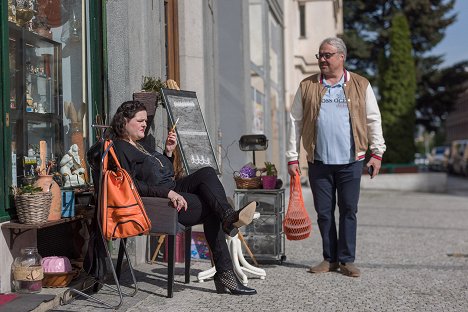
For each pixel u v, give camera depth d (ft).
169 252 20.40
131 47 26.00
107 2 25.63
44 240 21.43
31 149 21.17
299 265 26.96
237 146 46.47
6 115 18.85
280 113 75.92
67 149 23.59
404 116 100.22
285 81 77.56
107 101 25.40
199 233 27.55
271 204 26.91
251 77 54.54
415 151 100.94
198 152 24.18
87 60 24.63
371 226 43.47
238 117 46.93
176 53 34.14
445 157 192.95
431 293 21.67
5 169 18.70
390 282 23.52
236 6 47.32
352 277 24.29
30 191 18.60
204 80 35.17
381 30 160.04
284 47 77.15
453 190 97.71
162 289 21.70
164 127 28.78
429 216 51.39
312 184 25.03
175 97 24.72
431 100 174.40
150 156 21.06
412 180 92.68
